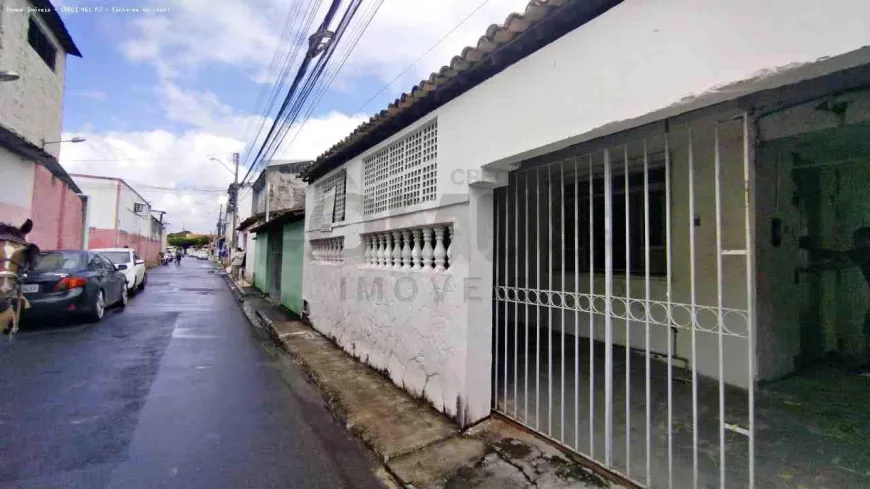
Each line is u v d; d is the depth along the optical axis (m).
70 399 4.41
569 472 2.90
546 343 6.16
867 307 4.98
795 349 4.87
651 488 2.61
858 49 1.64
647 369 2.59
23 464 3.09
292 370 5.85
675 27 2.20
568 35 2.79
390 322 5.10
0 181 9.21
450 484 2.89
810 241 5.12
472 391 3.70
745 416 3.64
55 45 13.55
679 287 5.07
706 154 4.75
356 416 4.00
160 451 3.34
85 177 24.84
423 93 4.01
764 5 1.89
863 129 3.65
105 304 9.41
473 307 3.72
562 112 2.82
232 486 2.89
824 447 3.09
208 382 5.12
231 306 12.17
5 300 3.52
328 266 7.70
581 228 6.31
